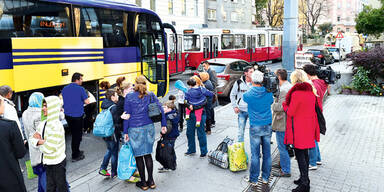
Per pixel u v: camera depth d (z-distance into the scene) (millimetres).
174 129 5395
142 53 9992
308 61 8484
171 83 17359
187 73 22141
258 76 4648
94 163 6230
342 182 4945
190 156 6242
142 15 10023
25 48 6453
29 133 4605
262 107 4727
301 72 4734
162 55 11500
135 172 5293
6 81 6336
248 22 42844
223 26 37719
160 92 11406
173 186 4984
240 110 6129
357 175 5195
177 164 5852
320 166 5590
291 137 4547
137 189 4930
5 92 5082
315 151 5359
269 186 4898
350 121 8648
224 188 4875
